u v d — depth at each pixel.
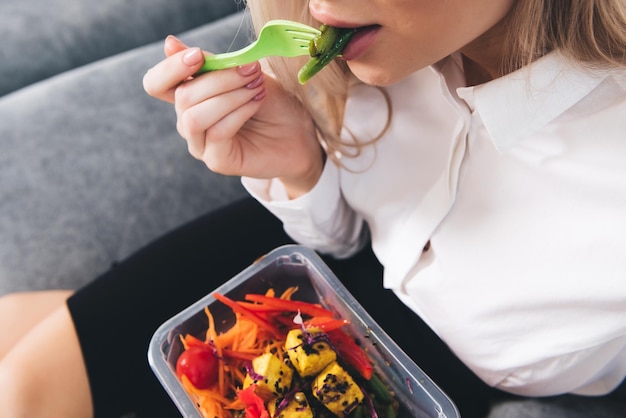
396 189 0.78
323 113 0.82
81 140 1.23
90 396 0.82
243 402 0.69
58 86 1.29
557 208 0.63
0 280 1.14
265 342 0.78
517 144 0.63
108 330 0.84
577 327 0.64
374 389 0.72
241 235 0.94
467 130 0.66
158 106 1.27
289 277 0.84
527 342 0.68
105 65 1.32
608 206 0.60
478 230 0.69
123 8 1.43
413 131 0.76
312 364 0.69
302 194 0.86
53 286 1.14
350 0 0.49
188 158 1.23
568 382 0.72
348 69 0.76
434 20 0.49
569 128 0.61
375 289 0.91
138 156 1.22
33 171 1.21
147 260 0.89
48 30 1.40
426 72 0.74
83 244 1.17
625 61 0.55
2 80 1.38
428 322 0.80
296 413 0.67
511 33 0.57
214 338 0.76
